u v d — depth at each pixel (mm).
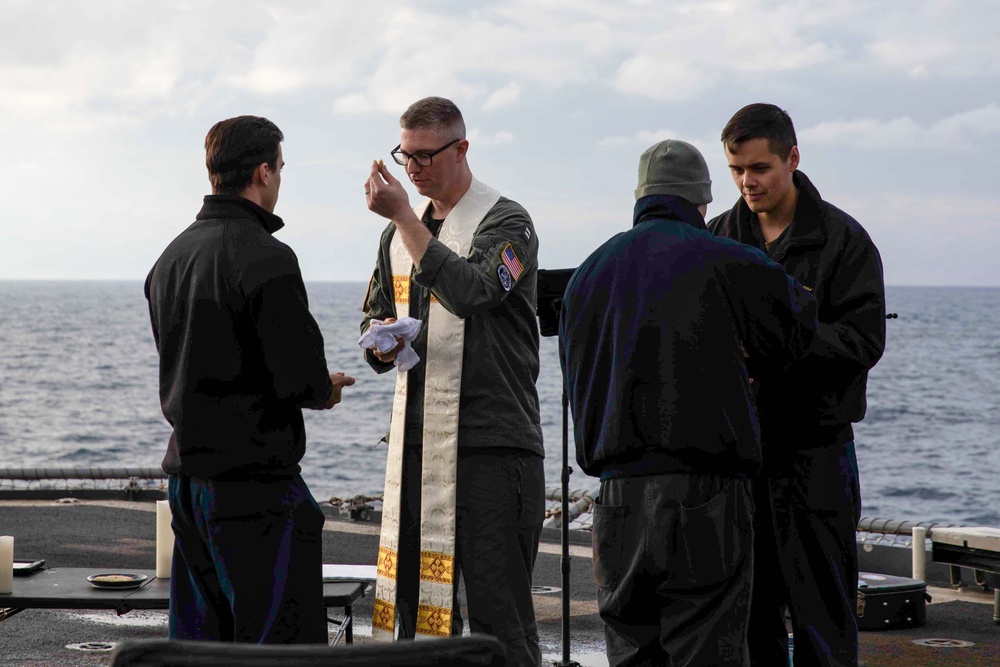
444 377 5789
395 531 5973
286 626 5043
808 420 5324
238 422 5031
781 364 4871
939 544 10078
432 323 5855
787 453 5371
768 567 5559
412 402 5926
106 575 6883
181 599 5398
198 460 5039
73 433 69625
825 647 5340
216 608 5320
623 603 4848
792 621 5438
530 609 5789
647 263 4789
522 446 5742
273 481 5109
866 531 11211
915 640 8609
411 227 5441
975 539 9703
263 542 5059
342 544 12859
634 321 4742
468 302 5418
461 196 5938
